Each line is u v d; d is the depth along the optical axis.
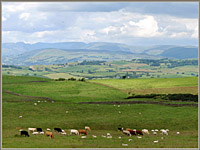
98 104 74.19
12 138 35.44
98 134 42.94
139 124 52.03
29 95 98.31
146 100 84.38
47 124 50.78
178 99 84.12
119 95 102.25
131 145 32.16
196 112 62.41
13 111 62.16
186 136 41.47
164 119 55.91
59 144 31.61
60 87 114.62
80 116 59.16
